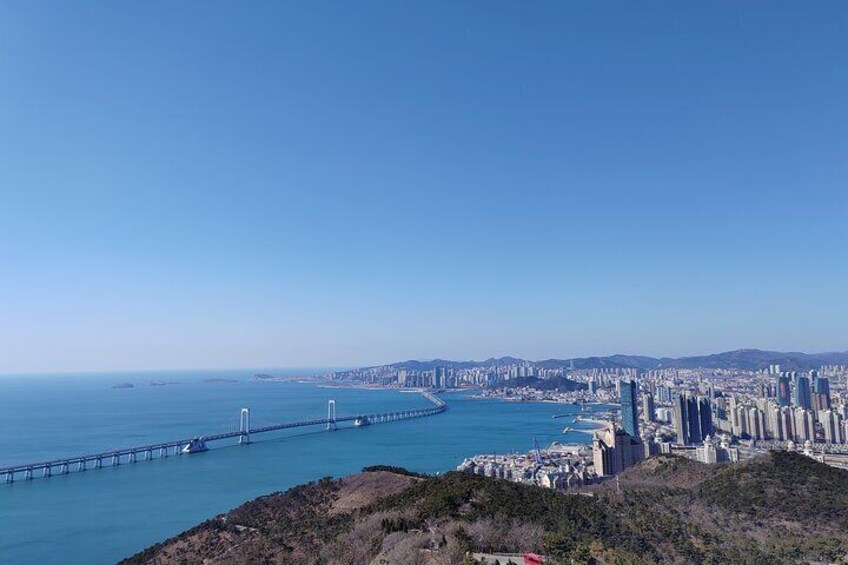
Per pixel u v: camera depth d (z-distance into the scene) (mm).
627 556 71312
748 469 134125
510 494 96688
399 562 65562
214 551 99062
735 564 82250
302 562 82250
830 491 120188
